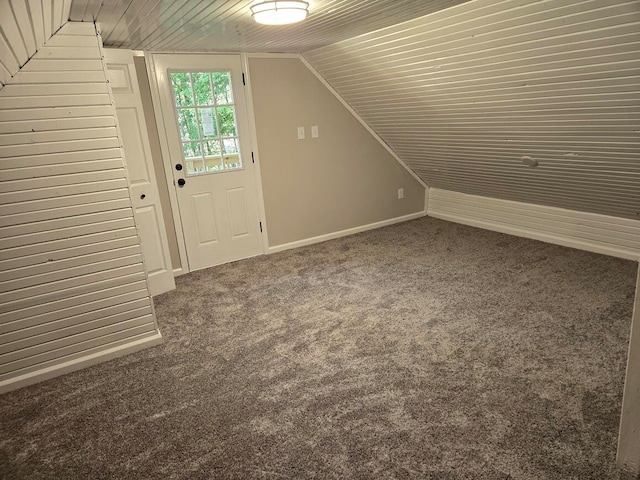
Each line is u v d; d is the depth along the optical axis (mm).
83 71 2141
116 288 2455
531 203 4016
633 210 3223
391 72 3162
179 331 2744
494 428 1780
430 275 3385
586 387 1993
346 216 4566
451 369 2186
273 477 1606
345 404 1977
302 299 3098
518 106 2695
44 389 2240
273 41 3006
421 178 4980
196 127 3537
